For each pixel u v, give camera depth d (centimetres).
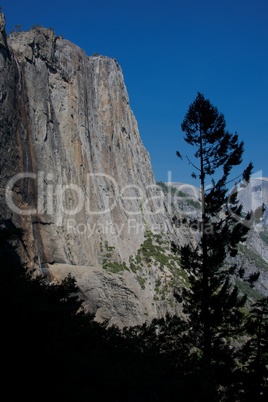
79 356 1232
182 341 2053
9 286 1167
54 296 1652
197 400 1175
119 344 1641
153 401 1101
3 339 1028
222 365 1914
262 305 2052
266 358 1991
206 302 2269
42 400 1017
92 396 1050
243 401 1833
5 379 1000
